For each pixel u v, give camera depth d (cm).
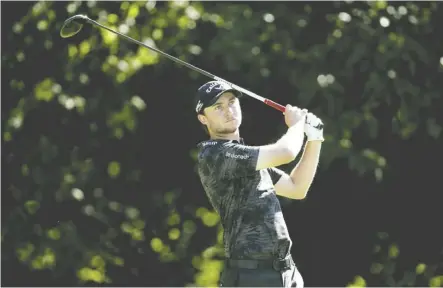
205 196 3400
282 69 3219
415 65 3288
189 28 3222
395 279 3469
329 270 3444
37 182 3369
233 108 1916
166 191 3403
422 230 3491
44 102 3328
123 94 3281
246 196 1867
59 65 3316
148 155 3378
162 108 3325
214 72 3244
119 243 3400
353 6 3281
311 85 3209
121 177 3375
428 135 3366
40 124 3353
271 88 3247
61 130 3347
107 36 3238
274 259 1861
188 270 3419
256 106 3278
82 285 3403
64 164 3356
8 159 3394
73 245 3366
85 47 3266
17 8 3372
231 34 3203
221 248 3397
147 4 3259
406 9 3297
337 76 3234
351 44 3225
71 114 3322
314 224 3412
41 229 3388
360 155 3256
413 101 3297
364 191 3381
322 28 3269
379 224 3444
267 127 3300
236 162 1842
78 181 3347
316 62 3225
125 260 3409
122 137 3350
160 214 3403
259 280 1848
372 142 3334
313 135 1956
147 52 3222
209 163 1875
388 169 3369
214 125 1911
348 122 3234
